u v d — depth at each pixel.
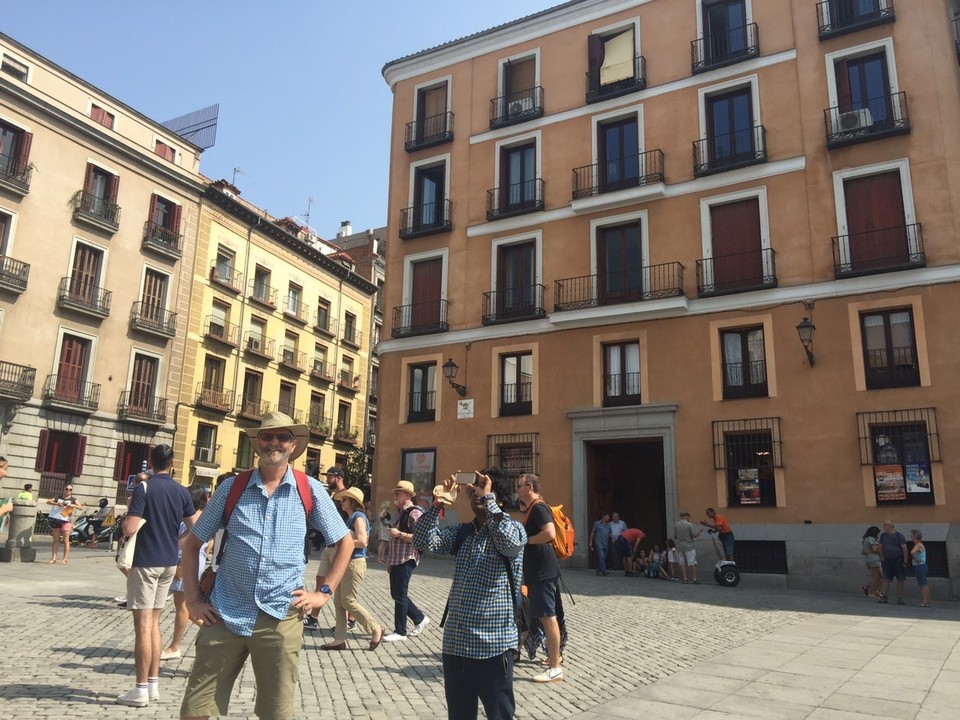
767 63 19.91
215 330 32.66
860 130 18.14
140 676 5.18
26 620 8.32
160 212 30.36
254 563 3.43
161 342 29.52
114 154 28.31
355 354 42.38
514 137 23.75
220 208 33.12
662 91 21.41
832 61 19.05
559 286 21.64
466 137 24.67
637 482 23.88
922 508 15.89
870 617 11.34
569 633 8.95
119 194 28.36
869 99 18.72
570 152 22.59
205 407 31.27
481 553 3.81
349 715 5.18
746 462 18.14
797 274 18.39
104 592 11.20
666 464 18.97
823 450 17.17
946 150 17.31
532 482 6.56
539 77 23.73
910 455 16.36
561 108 23.09
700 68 20.77
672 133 21.02
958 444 15.82
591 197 21.39
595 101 22.38
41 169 25.78
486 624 3.65
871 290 17.44
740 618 10.71
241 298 34.06
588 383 20.66
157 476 5.59
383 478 23.34
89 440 26.47
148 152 29.38
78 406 25.86
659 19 21.98
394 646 7.79
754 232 19.41
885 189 17.95
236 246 34.00
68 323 26.19
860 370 17.16
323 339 39.78
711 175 20.03
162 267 29.81
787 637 8.98
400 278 24.84
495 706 3.61
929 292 16.80
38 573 13.34
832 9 19.34
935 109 17.62
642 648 8.02
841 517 16.66
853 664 7.18
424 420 23.25
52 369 25.48
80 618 8.68
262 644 3.38
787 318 18.27
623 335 20.42
